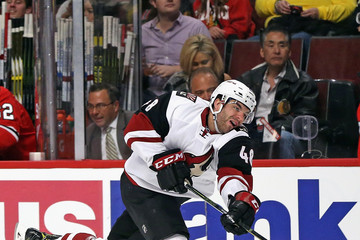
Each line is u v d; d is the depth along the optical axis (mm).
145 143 9984
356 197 13047
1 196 13391
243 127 10203
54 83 13766
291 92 15438
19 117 14648
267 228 13125
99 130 14203
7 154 14867
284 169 13086
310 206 13086
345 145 15094
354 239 13094
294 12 15797
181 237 9914
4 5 17266
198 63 15664
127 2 15008
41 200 13344
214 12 16078
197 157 10094
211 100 9828
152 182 10406
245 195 9391
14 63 17234
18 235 12555
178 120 9977
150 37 15656
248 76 15859
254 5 16031
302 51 15758
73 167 13281
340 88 15391
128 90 15148
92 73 14508
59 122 13773
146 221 10188
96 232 13273
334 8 15688
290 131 15141
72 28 13508
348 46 15648
